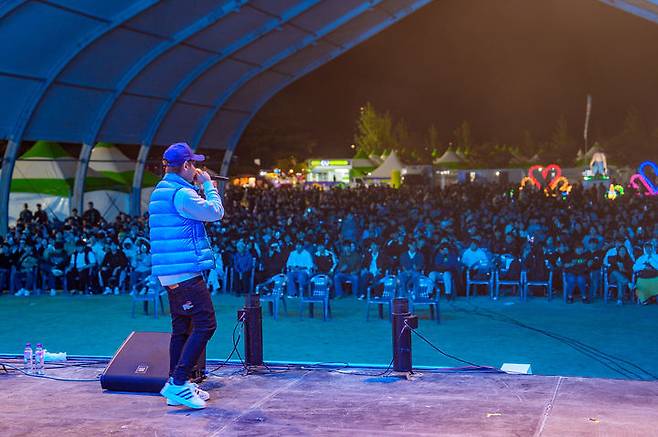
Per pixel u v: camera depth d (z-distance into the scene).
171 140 26.97
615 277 13.81
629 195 27.34
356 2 22.98
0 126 19.19
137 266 16.59
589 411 5.06
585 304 13.93
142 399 5.78
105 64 20.70
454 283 14.82
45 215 20.80
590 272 14.20
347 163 53.34
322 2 22.11
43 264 16.86
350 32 25.55
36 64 18.70
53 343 11.26
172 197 5.32
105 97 22.06
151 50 21.48
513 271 14.54
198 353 5.46
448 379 6.20
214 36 22.31
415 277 12.48
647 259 13.81
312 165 54.06
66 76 19.91
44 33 17.80
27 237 17.25
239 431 4.86
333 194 33.25
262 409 5.40
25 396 6.01
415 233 15.59
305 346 10.68
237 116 29.48
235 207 28.78
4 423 5.20
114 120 23.38
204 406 5.48
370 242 16.64
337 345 10.73
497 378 6.16
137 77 22.36
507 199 29.25
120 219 20.78
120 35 19.77
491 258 14.95
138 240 16.69
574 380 6.00
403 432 4.72
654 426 4.67
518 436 4.55
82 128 22.11
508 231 17.14
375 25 25.70
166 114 25.28
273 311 13.45
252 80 27.23
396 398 5.62
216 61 23.75
